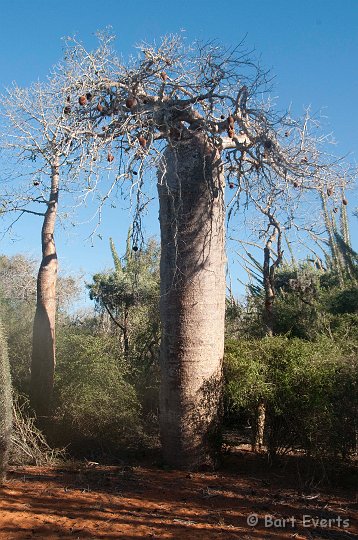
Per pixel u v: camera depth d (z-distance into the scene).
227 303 14.79
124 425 9.71
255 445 9.30
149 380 11.55
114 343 12.26
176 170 8.67
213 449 8.59
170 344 8.65
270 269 10.36
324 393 7.83
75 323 16.20
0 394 7.41
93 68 8.66
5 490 6.93
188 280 8.61
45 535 5.52
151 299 16.73
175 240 8.37
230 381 8.60
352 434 7.69
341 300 14.55
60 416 9.62
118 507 6.46
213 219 8.82
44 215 10.94
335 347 8.58
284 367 8.37
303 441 8.04
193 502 6.81
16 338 12.00
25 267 23.08
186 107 8.87
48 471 8.05
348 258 16.05
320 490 7.50
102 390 9.71
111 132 8.48
